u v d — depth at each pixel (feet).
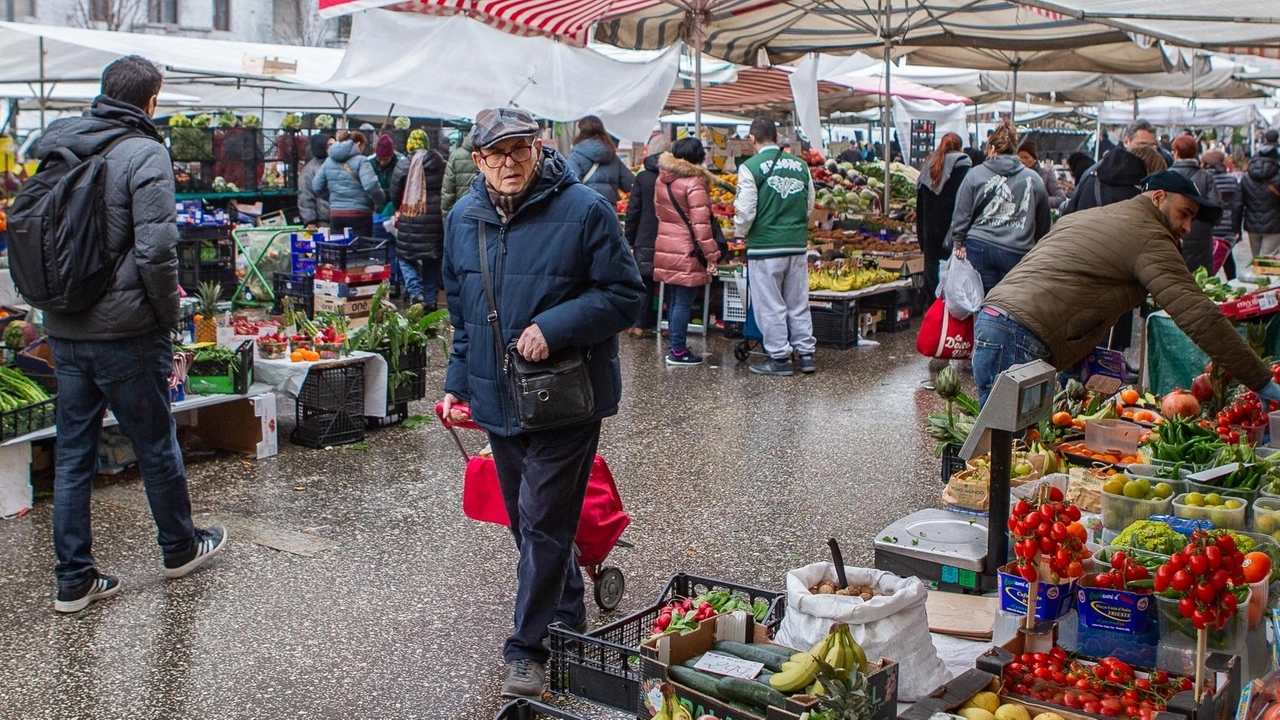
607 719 13.05
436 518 20.21
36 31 37.68
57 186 15.07
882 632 10.63
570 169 13.55
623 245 13.38
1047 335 16.75
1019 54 49.85
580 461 13.62
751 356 36.37
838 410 28.91
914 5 41.45
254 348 24.82
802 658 9.94
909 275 42.45
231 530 19.38
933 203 36.27
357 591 16.88
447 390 14.74
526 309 13.32
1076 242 16.76
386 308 27.14
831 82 59.31
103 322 15.55
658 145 37.99
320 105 56.75
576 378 13.10
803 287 33.40
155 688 13.82
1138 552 11.17
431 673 14.28
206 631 15.44
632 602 16.55
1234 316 23.89
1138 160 28.04
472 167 39.22
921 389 31.55
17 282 15.38
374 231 45.39
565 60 32.91
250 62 40.27
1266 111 104.83
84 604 16.07
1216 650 10.58
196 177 49.21
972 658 11.74
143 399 16.17
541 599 13.61
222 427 24.38
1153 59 46.88
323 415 24.75
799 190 32.63
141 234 15.33
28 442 19.89
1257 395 17.28
